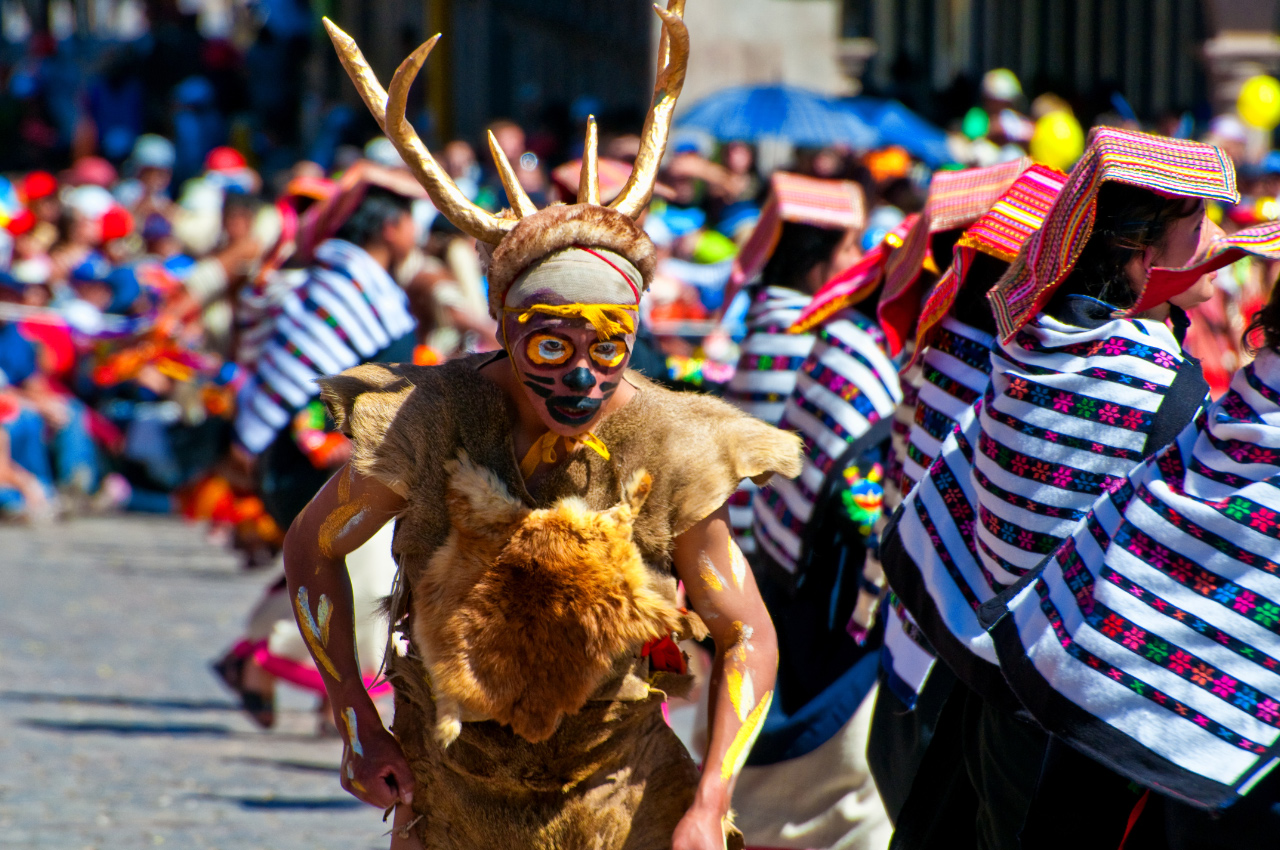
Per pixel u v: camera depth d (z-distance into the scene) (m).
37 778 18.36
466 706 8.77
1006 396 9.86
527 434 9.06
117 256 44.72
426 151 9.21
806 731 13.84
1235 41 42.25
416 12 65.81
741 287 16.19
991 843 10.15
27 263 42.34
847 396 13.89
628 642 8.79
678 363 17.83
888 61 56.75
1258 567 8.45
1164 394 9.55
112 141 69.00
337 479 9.32
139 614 29.05
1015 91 34.69
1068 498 9.60
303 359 19.36
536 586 8.68
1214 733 8.48
